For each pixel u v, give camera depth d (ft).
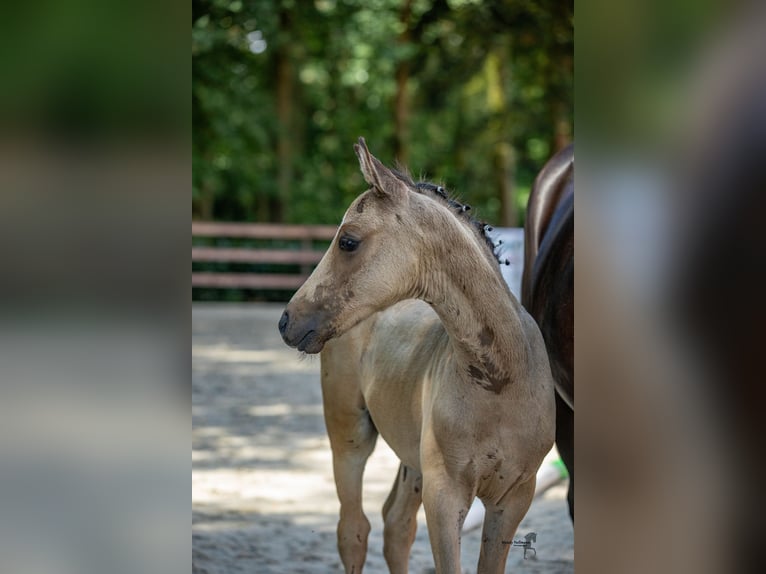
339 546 18.52
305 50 106.01
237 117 99.35
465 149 126.21
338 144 116.57
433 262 13.34
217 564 21.84
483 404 13.47
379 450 36.29
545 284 17.12
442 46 108.27
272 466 32.45
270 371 52.26
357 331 17.75
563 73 102.78
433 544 13.78
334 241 13.56
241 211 110.52
